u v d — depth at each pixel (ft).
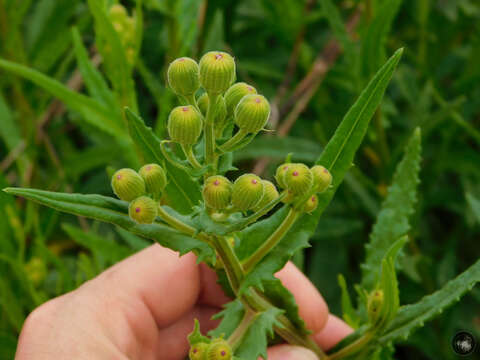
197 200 0.54
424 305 0.57
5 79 1.05
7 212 0.83
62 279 0.87
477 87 1.11
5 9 0.94
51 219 0.91
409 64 1.18
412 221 0.95
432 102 1.12
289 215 0.48
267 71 1.10
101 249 0.82
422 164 1.04
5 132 0.94
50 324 0.59
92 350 0.59
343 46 0.90
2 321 0.90
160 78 1.15
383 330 0.57
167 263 0.73
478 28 1.06
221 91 0.43
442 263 0.99
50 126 1.11
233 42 1.18
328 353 0.62
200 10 0.97
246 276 0.52
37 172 0.99
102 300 0.65
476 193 1.01
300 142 0.95
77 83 1.05
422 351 0.98
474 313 0.98
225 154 0.48
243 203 0.43
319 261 1.04
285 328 0.60
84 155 0.97
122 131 0.78
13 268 0.84
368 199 0.98
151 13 1.17
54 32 0.99
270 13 1.06
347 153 0.51
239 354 0.53
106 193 1.07
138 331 0.69
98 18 0.72
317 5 1.24
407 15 1.19
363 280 0.67
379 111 0.93
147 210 0.44
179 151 0.54
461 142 0.99
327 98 1.09
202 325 0.80
